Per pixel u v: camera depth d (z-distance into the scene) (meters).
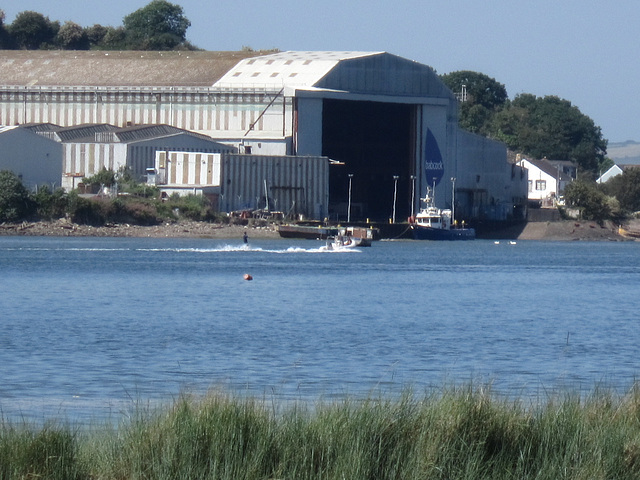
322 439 82.38
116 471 80.06
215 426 82.38
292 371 158.88
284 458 80.38
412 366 166.25
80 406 122.88
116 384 144.00
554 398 101.06
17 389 138.38
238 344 191.12
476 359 175.88
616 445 84.69
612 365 169.88
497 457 82.69
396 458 81.06
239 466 79.69
